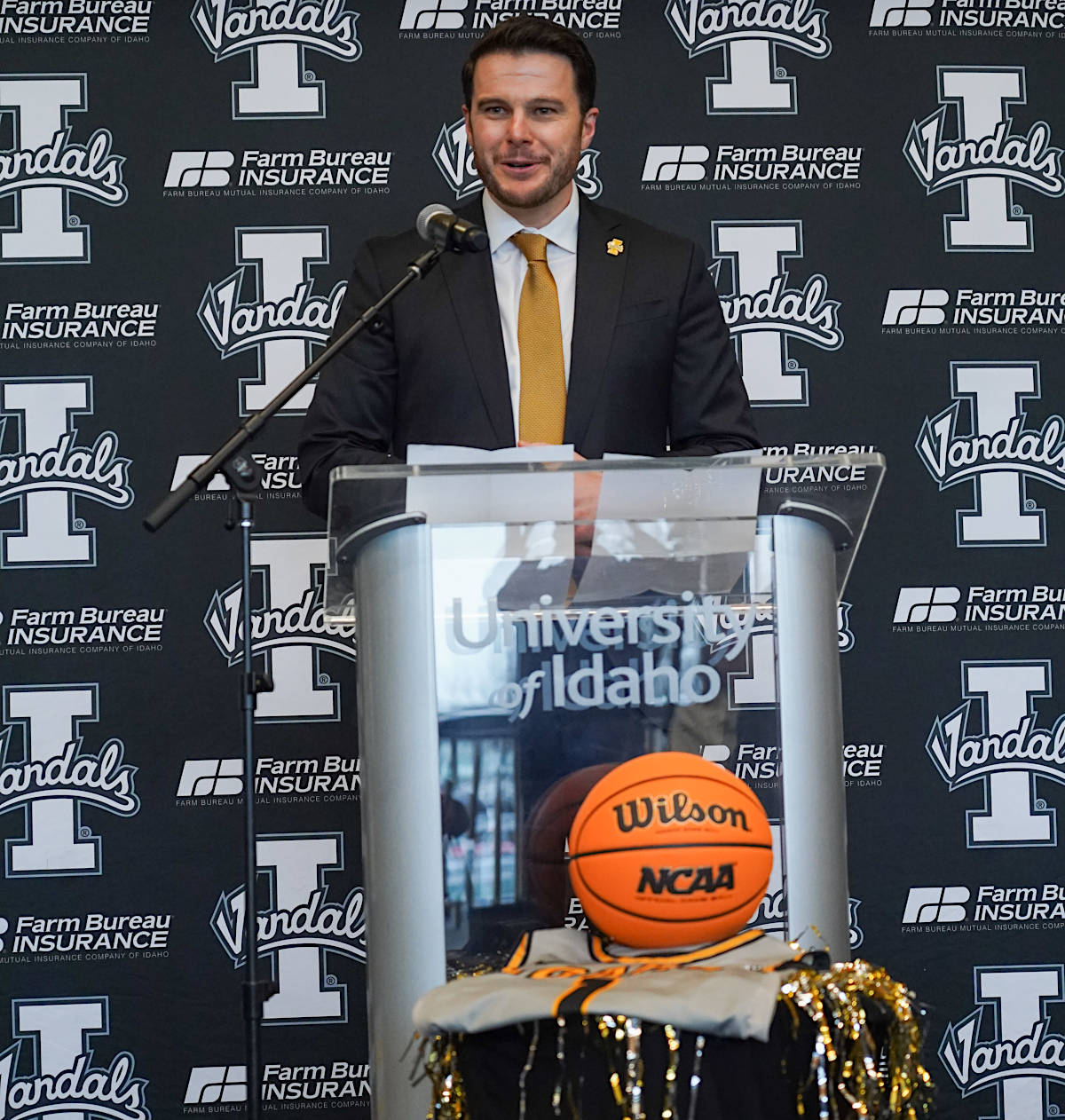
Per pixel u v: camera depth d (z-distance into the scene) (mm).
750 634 2020
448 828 1957
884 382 3771
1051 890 3686
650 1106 1685
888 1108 1767
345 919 3613
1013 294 3789
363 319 2674
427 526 1987
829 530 2111
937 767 3709
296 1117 3562
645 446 2895
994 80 3807
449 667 1977
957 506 3764
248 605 2748
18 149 3725
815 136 3807
